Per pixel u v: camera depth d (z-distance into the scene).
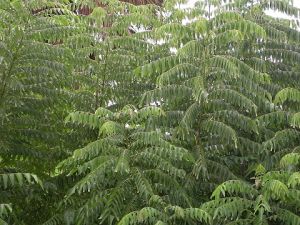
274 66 5.53
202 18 4.95
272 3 5.57
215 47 5.07
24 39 5.14
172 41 5.29
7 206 3.83
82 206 4.46
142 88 5.57
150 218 3.90
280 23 5.70
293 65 5.58
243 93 5.10
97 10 5.58
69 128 5.43
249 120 4.87
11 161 5.37
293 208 4.32
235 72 4.66
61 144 5.30
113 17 5.71
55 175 5.41
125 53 5.59
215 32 4.99
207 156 5.01
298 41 5.55
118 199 4.16
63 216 4.50
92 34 5.58
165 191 4.41
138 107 5.41
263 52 5.48
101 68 5.58
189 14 5.31
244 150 5.14
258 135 5.18
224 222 4.34
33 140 5.35
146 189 4.09
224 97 4.91
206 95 4.67
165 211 4.00
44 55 5.18
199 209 3.93
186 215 3.96
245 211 4.30
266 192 4.02
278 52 5.46
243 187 4.08
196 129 5.05
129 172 4.28
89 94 5.51
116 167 3.98
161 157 4.29
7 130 5.11
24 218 5.12
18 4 5.18
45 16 5.38
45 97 5.34
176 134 4.80
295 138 4.92
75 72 5.64
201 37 5.01
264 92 4.92
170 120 4.98
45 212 5.10
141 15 5.53
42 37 5.19
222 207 3.98
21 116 5.26
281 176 4.07
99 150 4.36
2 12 5.11
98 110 4.37
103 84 5.58
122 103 5.49
